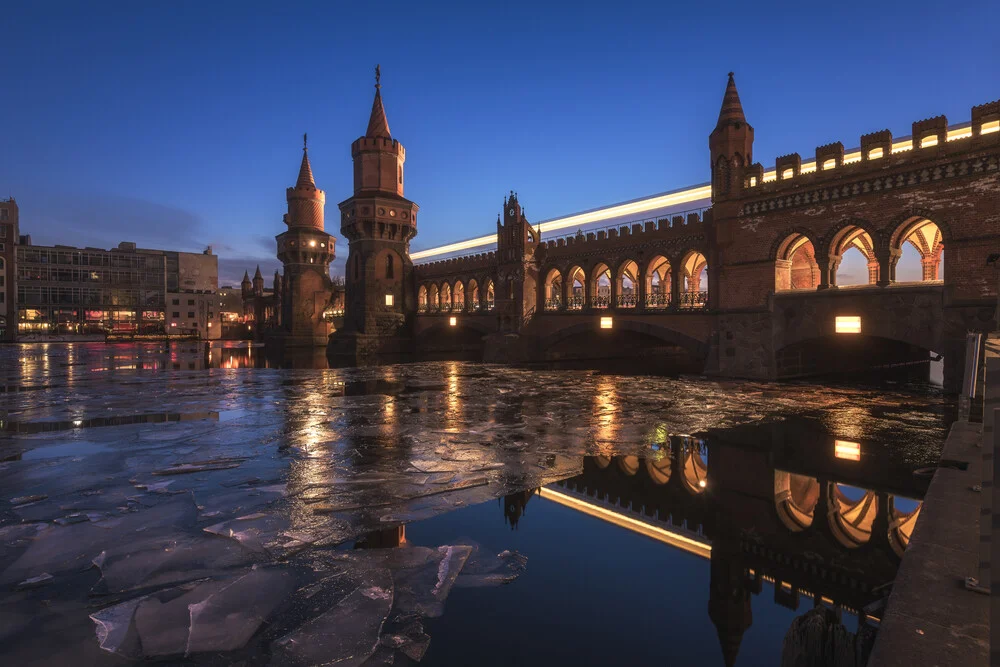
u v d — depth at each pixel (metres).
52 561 7.15
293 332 70.69
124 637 5.35
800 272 34.09
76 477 10.95
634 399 21.50
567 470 11.66
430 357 53.75
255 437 14.59
